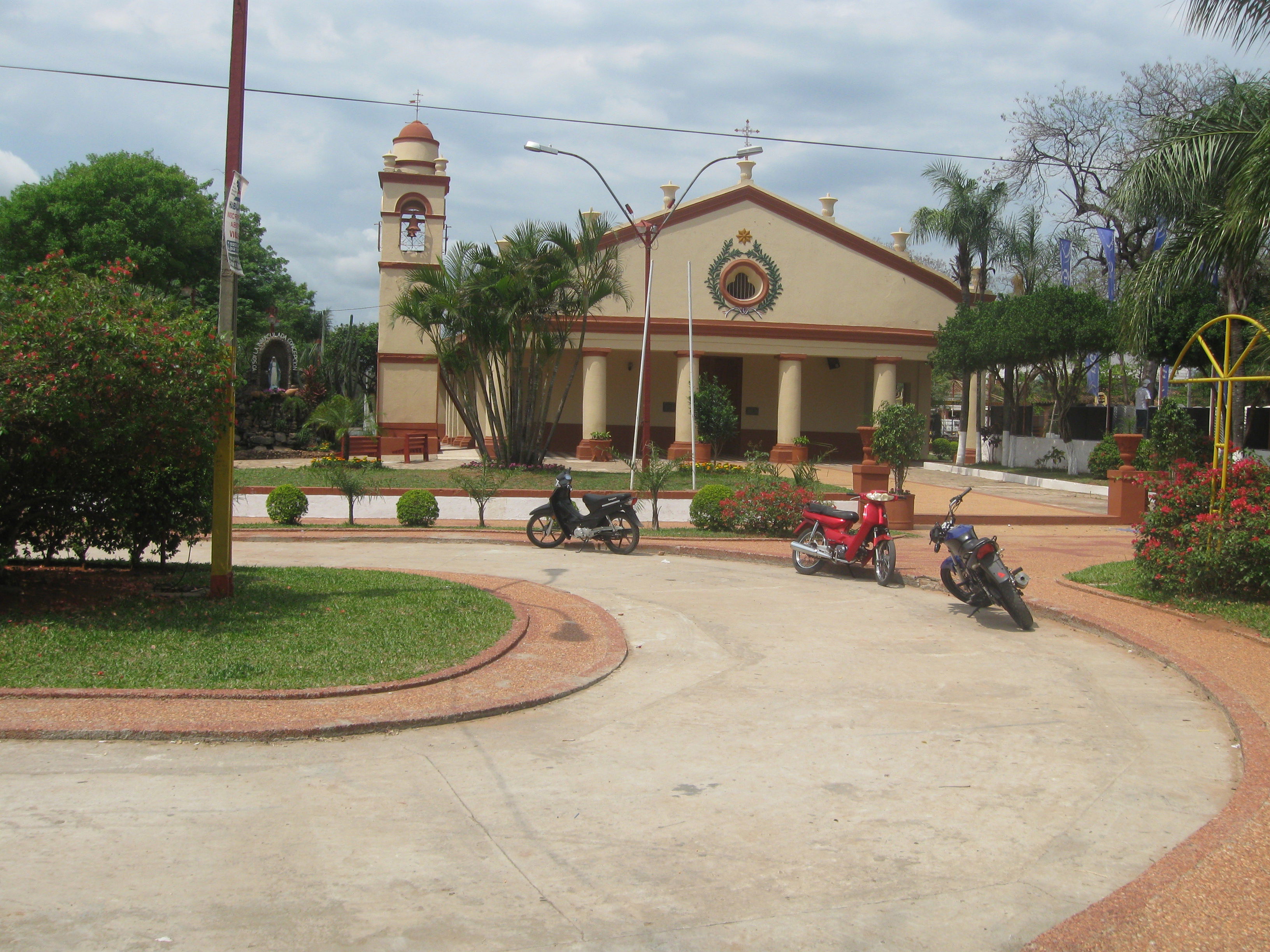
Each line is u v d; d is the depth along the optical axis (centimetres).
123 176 3528
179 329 828
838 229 3356
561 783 512
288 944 341
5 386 739
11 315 770
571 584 1199
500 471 2383
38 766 511
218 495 919
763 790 507
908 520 1862
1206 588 995
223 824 445
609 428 3503
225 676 655
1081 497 2488
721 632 923
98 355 751
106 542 1005
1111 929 353
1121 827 463
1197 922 356
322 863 409
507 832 446
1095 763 554
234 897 375
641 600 1087
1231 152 1226
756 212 3312
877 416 1884
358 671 682
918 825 462
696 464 2634
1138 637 858
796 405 3300
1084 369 3319
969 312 3180
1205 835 433
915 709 663
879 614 1020
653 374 3528
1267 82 1274
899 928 364
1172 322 2275
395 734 590
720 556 1512
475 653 748
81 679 636
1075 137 2844
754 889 393
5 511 870
